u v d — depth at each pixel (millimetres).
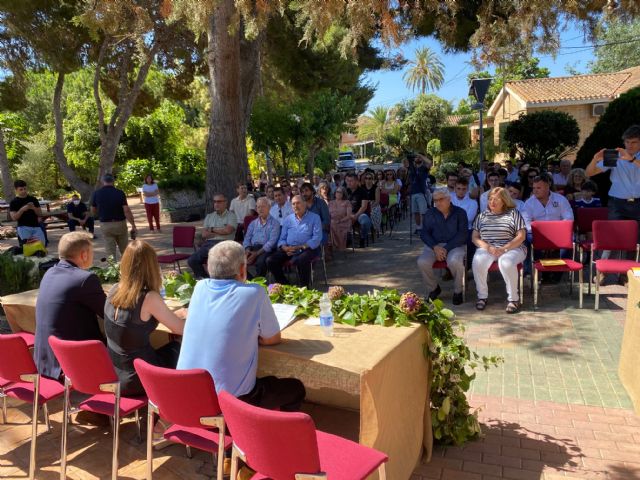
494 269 6188
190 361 2816
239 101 10914
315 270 8992
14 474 3279
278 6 7078
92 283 3508
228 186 10961
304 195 8109
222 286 2896
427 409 3217
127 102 17734
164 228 16391
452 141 35438
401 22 7332
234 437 2207
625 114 10094
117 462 3045
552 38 7797
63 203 27812
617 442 3391
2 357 3152
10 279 6281
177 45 15633
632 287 3984
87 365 2877
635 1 7469
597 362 4609
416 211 11453
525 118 17766
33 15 14469
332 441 2451
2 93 17344
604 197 9891
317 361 2701
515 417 3773
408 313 3189
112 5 6730
